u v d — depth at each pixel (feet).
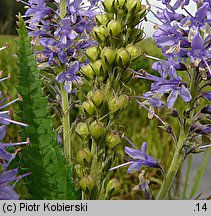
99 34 0.24
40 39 0.31
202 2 0.27
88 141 0.25
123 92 0.25
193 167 0.69
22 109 0.24
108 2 0.24
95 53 0.25
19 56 0.24
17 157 0.24
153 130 0.70
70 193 0.24
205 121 0.27
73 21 0.31
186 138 0.27
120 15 0.24
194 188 0.52
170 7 0.28
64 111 0.31
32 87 0.24
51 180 0.24
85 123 0.25
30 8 0.32
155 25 0.27
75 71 0.31
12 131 0.57
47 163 0.24
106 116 0.25
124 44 0.25
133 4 0.24
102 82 0.24
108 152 0.25
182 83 0.27
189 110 0.27
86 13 0.31
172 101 0.27
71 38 0.31
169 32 0.27
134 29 0.25
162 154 0.69
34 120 0.24
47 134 0.24
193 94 0.27
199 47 0.26
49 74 0.34
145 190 0.27
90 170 0.25
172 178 0.28
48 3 0.32
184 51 0.27
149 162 0.27
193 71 0.27
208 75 0.27
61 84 0.32
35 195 0.24
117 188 0.24
